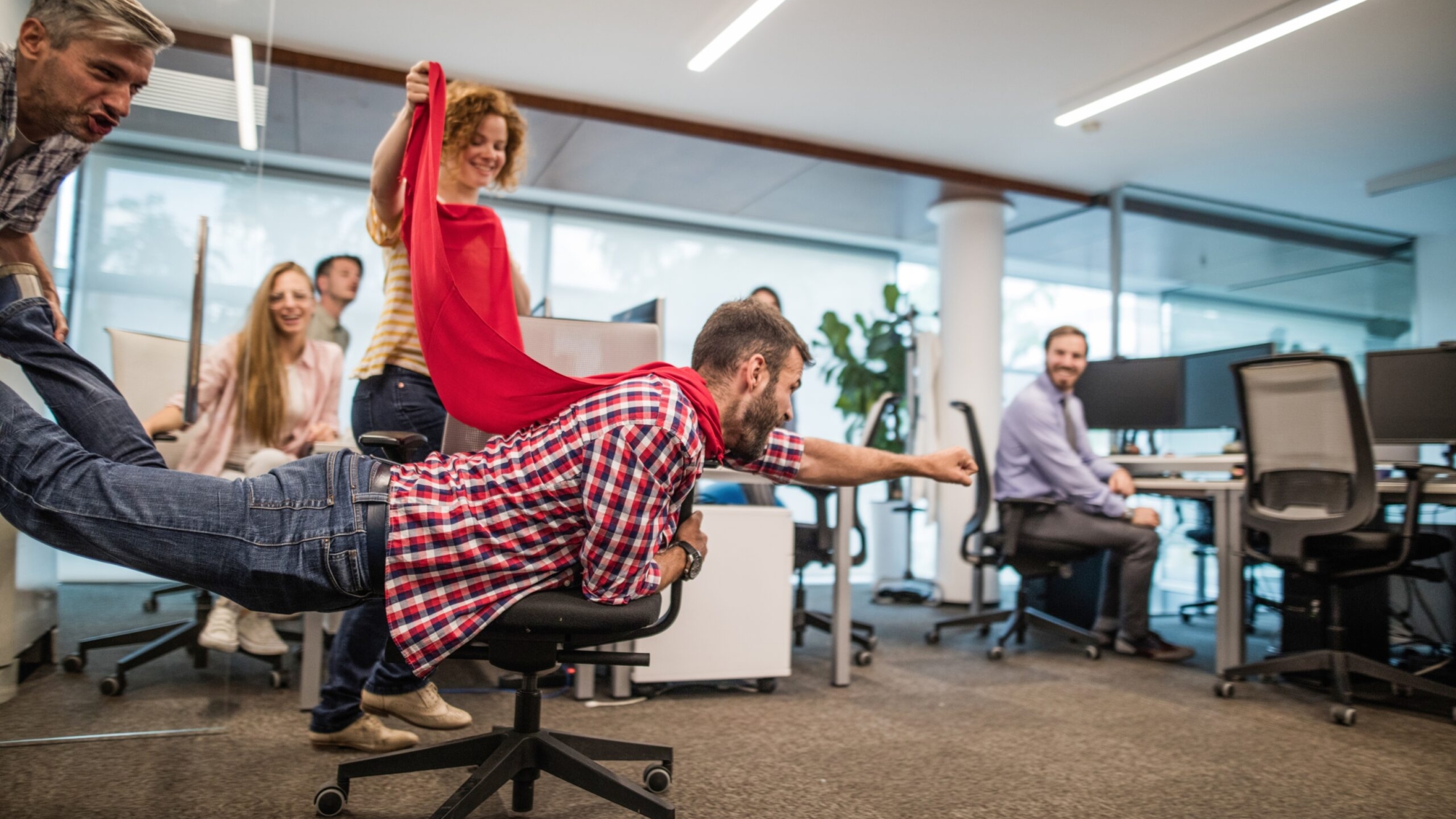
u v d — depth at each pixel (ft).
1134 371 14.34
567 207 19.80
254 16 7.50
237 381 8.78
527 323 6.59
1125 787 6.14
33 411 4.16
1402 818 5.68
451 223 5.80
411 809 5.21
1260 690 9.65
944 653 11.64
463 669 9.85
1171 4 11.43
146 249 7.54
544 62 13.42
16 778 5.61
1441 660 11.21
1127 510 11.60
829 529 10.94
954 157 16.85
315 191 17.90
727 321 4.60
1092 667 10.80
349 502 4.05
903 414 19.57
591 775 4.59
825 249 22.30
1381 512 11.46
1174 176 17.62
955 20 11.97
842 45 12.75
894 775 6.25
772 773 6.23
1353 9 11.25
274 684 8.39
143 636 7.98
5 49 4.60
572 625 4.20
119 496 3.93
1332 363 8.84
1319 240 20.47
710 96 14.53
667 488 4.17
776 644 8.95
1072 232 20.56
